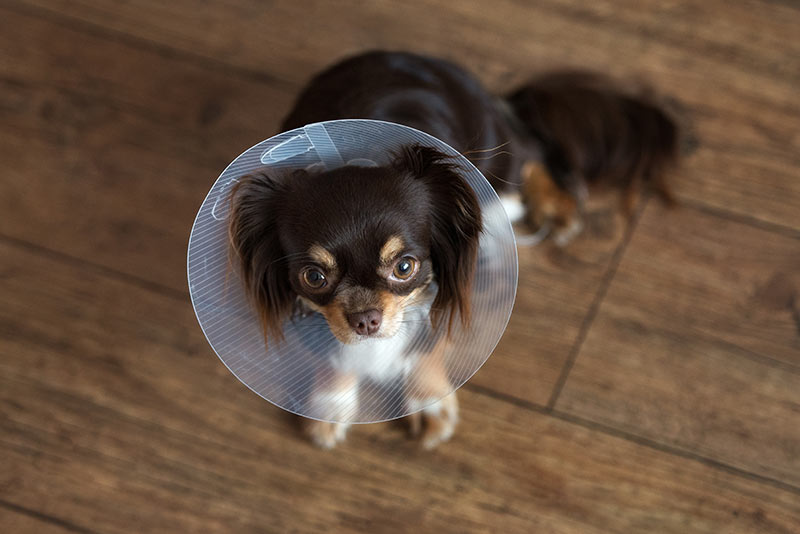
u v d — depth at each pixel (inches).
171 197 78.4
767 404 69.4
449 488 68.1
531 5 84.7
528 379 71.1
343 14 85.7
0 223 77.4
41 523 67.6
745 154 77.9
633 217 76.2
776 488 66.6
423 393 54.8
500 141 67.3
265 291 54.0
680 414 69.4
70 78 83.3
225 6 86.0
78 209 77.9
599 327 72.5
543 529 66.5
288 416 70.3
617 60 82.5
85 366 72.2
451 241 53.1
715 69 81.6
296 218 48.4
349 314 49.1
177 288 74.8
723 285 73.3
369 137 49.6
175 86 82.8
